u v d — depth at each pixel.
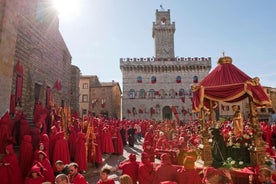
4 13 13.77
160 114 57.16
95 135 13.99
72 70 37.00
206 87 9.79
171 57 62.56
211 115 12.25
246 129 12.95
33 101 21.16
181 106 57.41
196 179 6.30
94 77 58.31
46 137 9.94
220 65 10.48
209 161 9.61
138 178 8.15
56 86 25.55
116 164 15.49
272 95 53.19
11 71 14.61
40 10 23.39
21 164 8.99
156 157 15.25
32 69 21.38
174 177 6.79
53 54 26.80
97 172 12.78
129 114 57.06
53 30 26.88
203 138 10.09
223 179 4.95
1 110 13.44
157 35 63.91
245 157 9.67
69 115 14.95
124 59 59.16
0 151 10.29
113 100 55.00
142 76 58.88
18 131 12.48
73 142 12.30
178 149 12.07
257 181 7.41
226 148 10.02
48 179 8.00
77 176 6.51
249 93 8.90
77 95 37.16
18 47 18.94
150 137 17.23
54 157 10.15
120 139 19.41
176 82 58.62
